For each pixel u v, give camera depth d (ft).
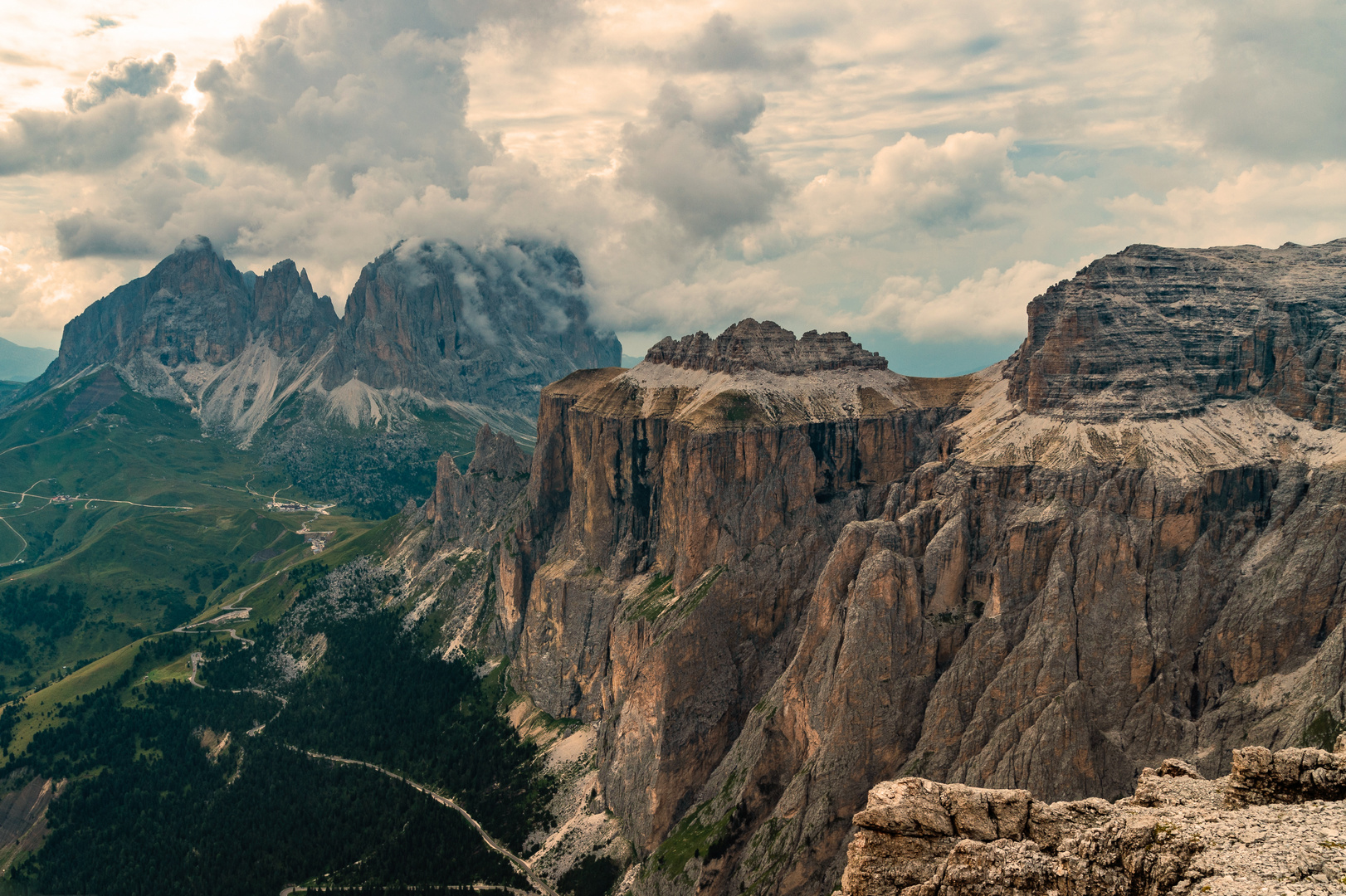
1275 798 228.63
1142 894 201.36
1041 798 602.44
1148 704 636.89
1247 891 182.09
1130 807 238.48
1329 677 594.65
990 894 221.66
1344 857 187.52
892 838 249.14
